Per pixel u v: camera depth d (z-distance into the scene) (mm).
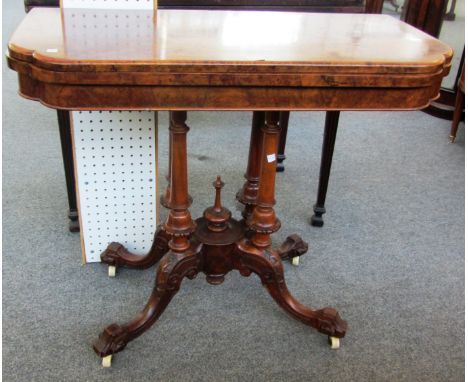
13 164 2102
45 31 960
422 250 1716
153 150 1416
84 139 1359
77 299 1420
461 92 2414
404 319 1413
